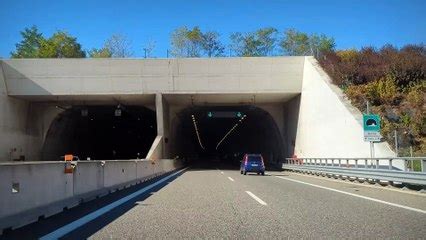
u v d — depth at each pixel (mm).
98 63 45875
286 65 46000
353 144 30781
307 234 7988
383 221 9445
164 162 39000
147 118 63875
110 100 49562
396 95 32875
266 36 90312
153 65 46000
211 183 22703
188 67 46000
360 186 20219
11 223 8539
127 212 11242
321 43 89250
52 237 7836
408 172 17547
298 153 47406
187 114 61375
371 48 43469
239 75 46125
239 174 34812
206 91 46281
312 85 42250
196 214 10766
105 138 74438
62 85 45938
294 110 49156
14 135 47344
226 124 75188
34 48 92875
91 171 15258
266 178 27859
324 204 12695
